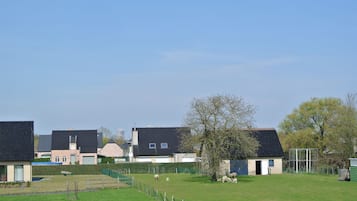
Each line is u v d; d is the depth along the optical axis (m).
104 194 47.16
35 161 112.75
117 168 91.00
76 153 111.88
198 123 63.84
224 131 63.94
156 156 103.81
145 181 66.25
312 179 68.19
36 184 61.56
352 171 64.75
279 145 84.19
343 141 78.94
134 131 106.44
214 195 48.06
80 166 90.06
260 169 81.75
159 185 59.59
